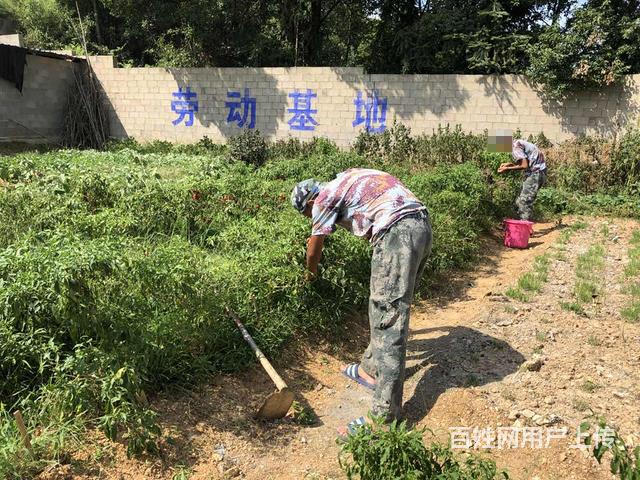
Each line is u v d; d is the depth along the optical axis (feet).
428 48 46.44
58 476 8.71
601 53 38.75
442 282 19.90
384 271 10.59
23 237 15.12
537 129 41.63
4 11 86.38
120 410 9.18
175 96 50.31
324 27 63.05
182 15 51.65
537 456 9.61
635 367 12.69
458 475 7.84
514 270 21.18
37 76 50.70
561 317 15.76
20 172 22.86
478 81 42.27
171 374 11.48
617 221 30.01
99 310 10.46
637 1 41.88
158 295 11.57
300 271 14.05
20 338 9.87
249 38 55.83
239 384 12.12
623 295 17.63
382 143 43.24
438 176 26.30
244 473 9.66
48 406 9.58
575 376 12.31
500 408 11.03
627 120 39.04
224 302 13.00
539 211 31.45
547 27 41.93
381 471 7.82
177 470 9.39
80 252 10.19
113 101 52.42
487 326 15.33
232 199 21.61
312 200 11.80
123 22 74.28
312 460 10.11
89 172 21.72
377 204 10.84
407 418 11.24
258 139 41.32
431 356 13.67
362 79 44.80
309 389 12.57
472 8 47.29
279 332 13.57
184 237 18.72
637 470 7.52
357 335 15.37
